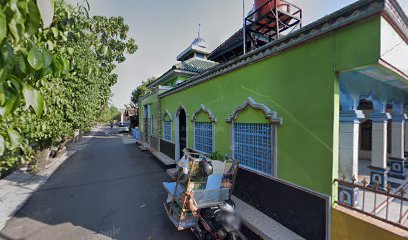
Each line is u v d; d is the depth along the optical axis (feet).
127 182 25.84
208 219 13.26
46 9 4.93
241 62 17.04
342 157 13.02
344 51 10.11
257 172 15.81
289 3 20.83
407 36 10.60
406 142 25.14
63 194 21.94
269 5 20.88
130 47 20.49
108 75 45.03
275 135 14.15
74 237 14.14
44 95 14.61
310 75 11.78
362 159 30.22
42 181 26.23
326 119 10.96
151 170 31.55
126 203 19.52
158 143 42.19
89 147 56.70
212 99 22.04
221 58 36.55
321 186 11.32
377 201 14.33
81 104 34.30
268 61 14.70
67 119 30.73
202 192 13.76
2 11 3.70
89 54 15.52
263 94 15.20
